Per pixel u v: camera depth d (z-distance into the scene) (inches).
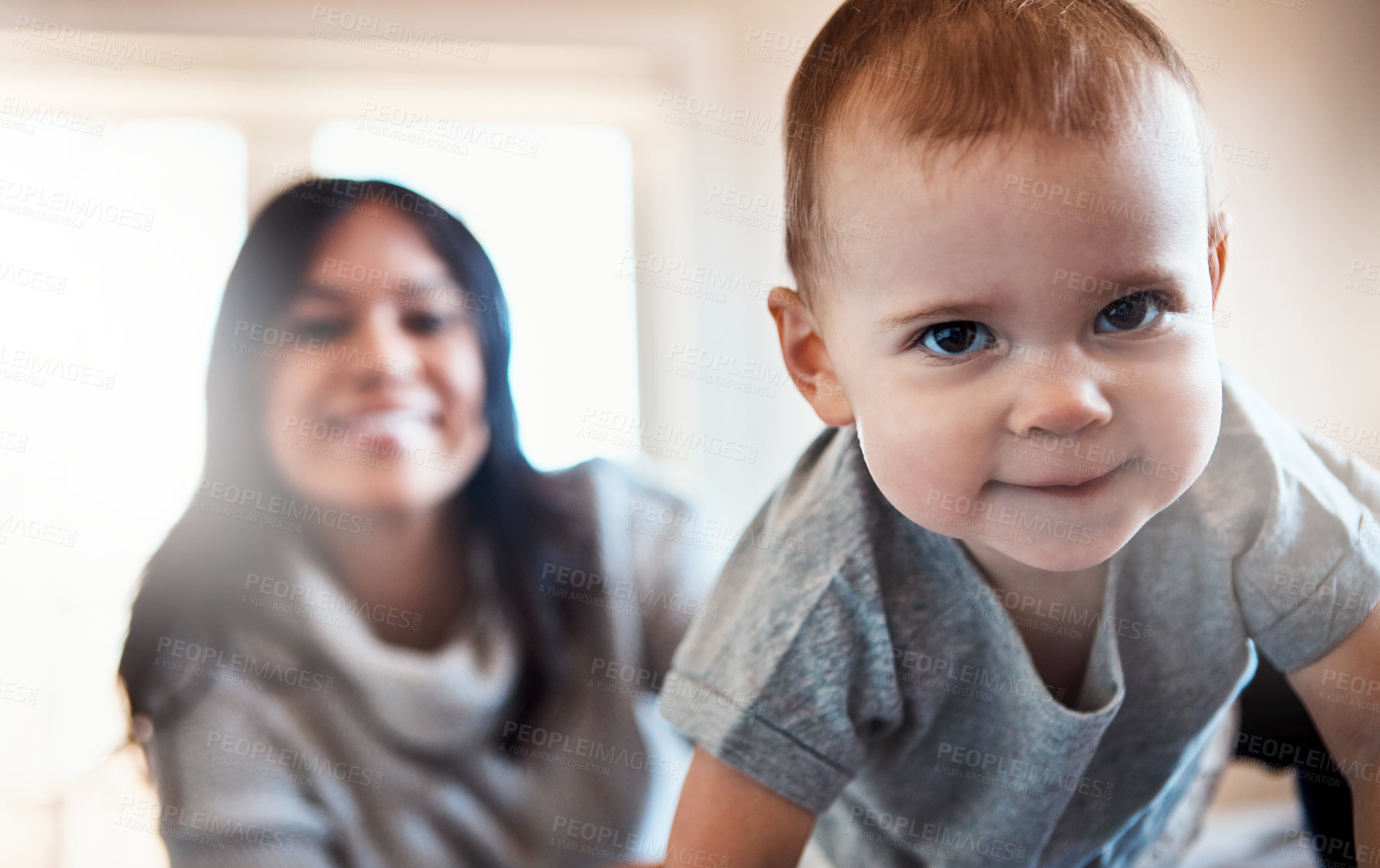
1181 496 21.6
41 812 36.3
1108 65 17.1
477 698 37.0
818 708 21.0
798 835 21.7
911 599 21.9
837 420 21.3
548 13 45.2
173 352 45.5
